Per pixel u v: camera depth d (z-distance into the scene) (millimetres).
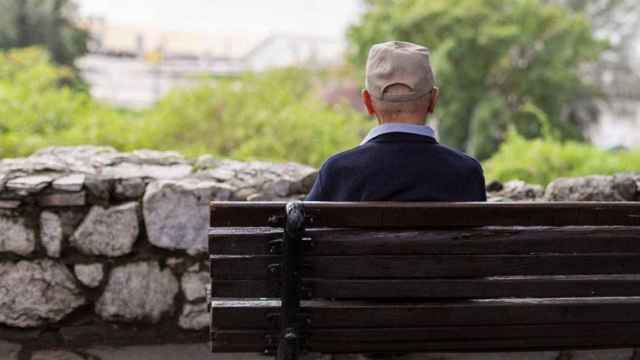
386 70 2270
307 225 2121
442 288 2170
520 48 33250
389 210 2123
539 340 2248
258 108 12500
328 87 28797
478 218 2152
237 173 3525
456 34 32281
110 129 8906
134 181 3236
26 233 3168
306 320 2154
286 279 2080
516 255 2176
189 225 3232
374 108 2342
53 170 3332
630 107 41500
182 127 11992
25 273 3189
